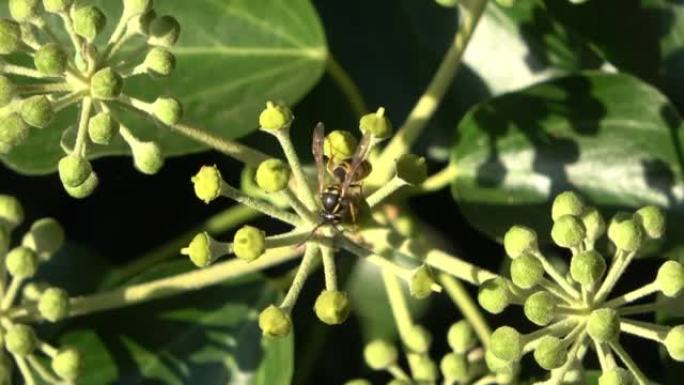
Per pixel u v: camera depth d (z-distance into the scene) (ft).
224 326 0.92
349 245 0.75
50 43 0.76
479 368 0.85
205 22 0.92
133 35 0.78
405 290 0.96
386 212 0.90
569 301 0.73
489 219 0.90
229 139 0.86
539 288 0.75
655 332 0.73
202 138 0.78
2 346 0.80
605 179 0.89
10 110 0.75
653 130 0.88
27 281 0.96
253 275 0.93
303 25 0.92
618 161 0.88
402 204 0.91
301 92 0.92
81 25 0.75
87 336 0.91
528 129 0.90
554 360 0.71
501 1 0.82
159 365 0.91
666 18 0.91
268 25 0.92
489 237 0.94
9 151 0.82
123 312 0.92
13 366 0.87
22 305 0.81
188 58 0.92
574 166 0.89
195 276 0.82
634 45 0.91
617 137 0.88
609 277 0.73
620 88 0.88
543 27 0.95
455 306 0.96
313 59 0.92
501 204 0.90
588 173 0.89
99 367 0.91
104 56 0.76
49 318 0.79
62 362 0.79
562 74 0.96
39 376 0.88
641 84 0.87
